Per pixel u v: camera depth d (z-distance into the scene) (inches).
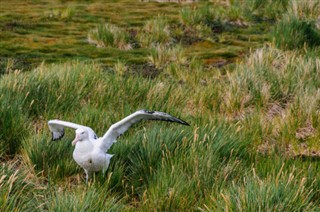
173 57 700.7
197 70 658.2
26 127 461.1
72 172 410.6
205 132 440.1
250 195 344.8
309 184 390.0
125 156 420.2
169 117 370.3
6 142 444.8
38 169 413.4
